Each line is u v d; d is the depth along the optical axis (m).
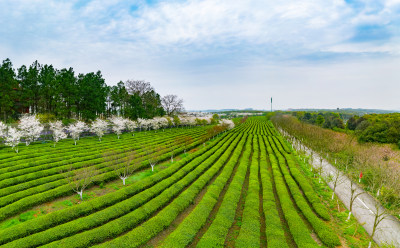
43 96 75.25
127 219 22.53
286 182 35.94
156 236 21.58
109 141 63.91
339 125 91.06
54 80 73.75
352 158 44.22
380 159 38.62
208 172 38.03
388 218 25.67
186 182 33.66
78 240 18.80
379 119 63.50
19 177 31.69
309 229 23.20
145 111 108.12
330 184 36.28
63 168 36.59
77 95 80.62
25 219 23.50
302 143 70.06
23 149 48.41
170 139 72.00
